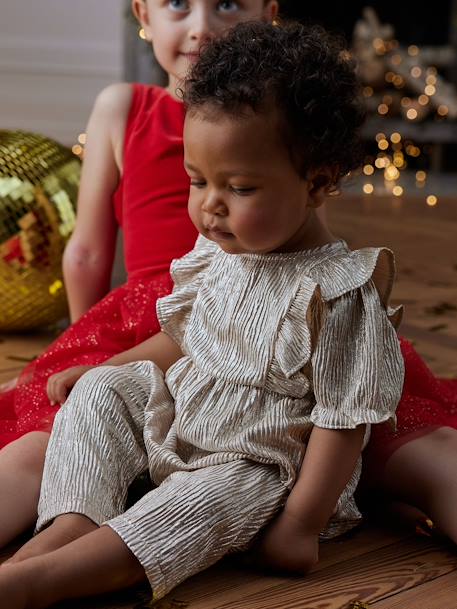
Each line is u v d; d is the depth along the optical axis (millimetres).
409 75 6531
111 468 1043
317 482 979
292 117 962
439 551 1080
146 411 1095
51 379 1230
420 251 3229
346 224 3875
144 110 1584
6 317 1943
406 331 2066
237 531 969
